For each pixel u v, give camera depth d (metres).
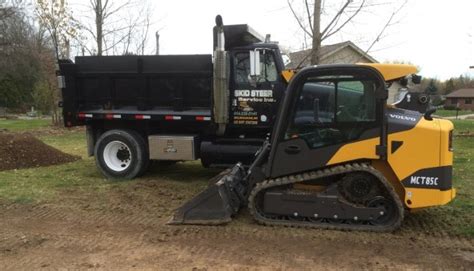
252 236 5.56
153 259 4.91
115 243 5.41
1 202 7.21
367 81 5.57
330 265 4.73
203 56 8.32
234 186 6.29
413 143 5.46
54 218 6.42
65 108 9.16
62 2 20.39
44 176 9.38
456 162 10.87
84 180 8.98
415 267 4.68
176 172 9.87
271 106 8.44
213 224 5.98
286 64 8.84
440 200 5.46
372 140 5.56
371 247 5.19
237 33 8.31
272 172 5.91
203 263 4.79
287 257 4.93
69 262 4.86
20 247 5.31
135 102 8.90
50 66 25.20
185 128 9.01
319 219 5.80
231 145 8.71
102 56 8.83
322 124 5.73
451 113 59.47
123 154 9.19
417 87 6.40
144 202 7.29
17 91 55.25
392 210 5.64
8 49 47.94
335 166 5.73
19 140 11.30
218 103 8.16
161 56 8.51
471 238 5.51
